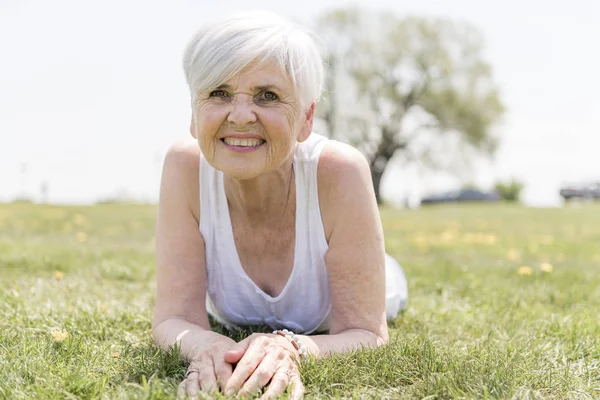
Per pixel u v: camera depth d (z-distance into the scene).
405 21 34.28
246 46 1.82
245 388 1.76
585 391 2.00
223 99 1.89
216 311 2.64
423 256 6.08
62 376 1.91
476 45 35.00
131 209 14.82
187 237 2.33
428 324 2.97
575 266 5.43
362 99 33.84
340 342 2.13
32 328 2.59
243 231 2.33
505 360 2.13
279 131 1.89
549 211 18.28
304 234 2.28
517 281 4.27
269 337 1.94
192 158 2.34
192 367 1.88
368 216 2.25
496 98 35.16
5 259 4.51
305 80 1.92
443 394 1.86
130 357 2.15
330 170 2.23
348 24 33.75
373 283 2.26
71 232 7.91
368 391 1.90
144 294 3.61
